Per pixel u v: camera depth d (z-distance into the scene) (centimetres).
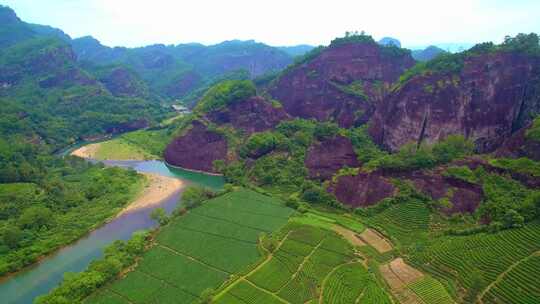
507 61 13962
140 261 8825
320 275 8106
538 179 8806
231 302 7275
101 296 7550
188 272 8350
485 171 9775
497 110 13800
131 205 12712
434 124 14262
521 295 6519
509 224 8194
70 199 12462
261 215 11212
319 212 11238
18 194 12019
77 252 9706
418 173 10669
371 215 10425
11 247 9419
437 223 9381
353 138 14150
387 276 7931
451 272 7619
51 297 7181
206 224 10688
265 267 8488
